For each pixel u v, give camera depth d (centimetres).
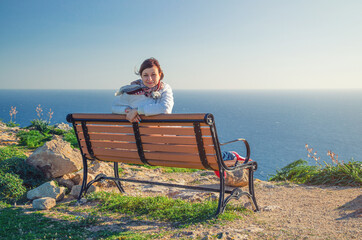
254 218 348
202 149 324
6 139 1034
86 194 451
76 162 568
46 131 1252
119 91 369
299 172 720
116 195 447
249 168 377
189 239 265
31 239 271
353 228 300
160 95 357
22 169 524
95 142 412
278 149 15325
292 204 462
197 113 302
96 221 341
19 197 463
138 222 339
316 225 324
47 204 399
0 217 343
